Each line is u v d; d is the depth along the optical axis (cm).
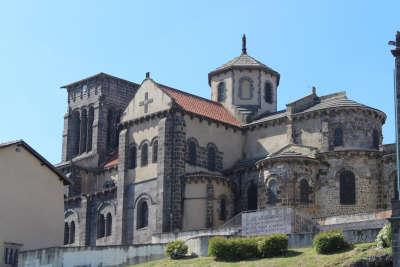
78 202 9606
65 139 11075
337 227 6888
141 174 8738
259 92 9569
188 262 5897
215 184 8312
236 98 9544
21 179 7238
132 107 9044
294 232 6506
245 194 8475
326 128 8256
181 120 8544
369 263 4962
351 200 7831
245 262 5603
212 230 7462
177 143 8438
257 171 8388
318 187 7938
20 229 7125
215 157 8825
